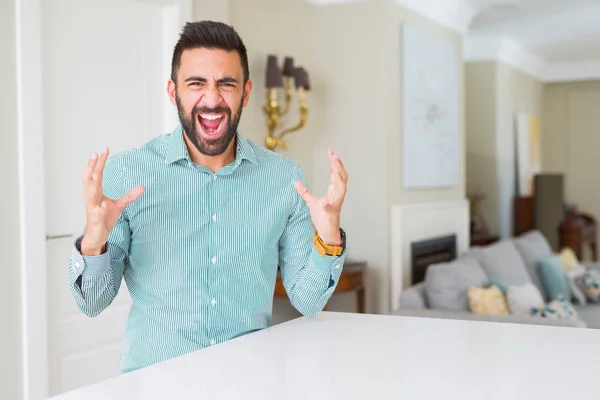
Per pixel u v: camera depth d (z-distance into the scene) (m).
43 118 2.71
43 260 2.69
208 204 1.49
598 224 9.25
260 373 1.14
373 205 4.63
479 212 7.37
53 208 2.79
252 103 4.04
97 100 2.98
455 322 1.57
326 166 4.74
